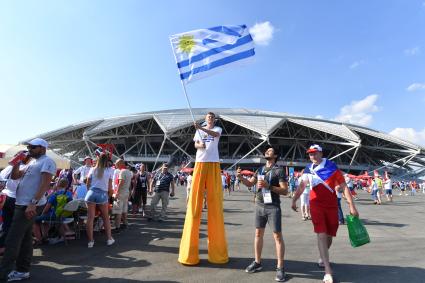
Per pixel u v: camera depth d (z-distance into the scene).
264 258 6.64
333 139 78.62
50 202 7.53
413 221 12.69
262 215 5.70
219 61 7.01
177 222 11.42
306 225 11.16
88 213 7.43
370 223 12.04
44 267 5.84
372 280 5.30
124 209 9.91
